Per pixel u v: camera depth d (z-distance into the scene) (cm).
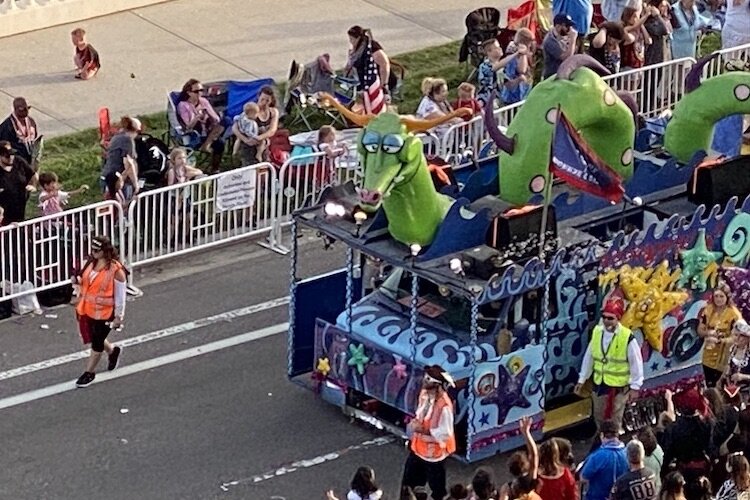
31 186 4672
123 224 4638
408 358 4003
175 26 6012
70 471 3966
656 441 3725
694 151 4328
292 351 4241
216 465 4009
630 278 4050
